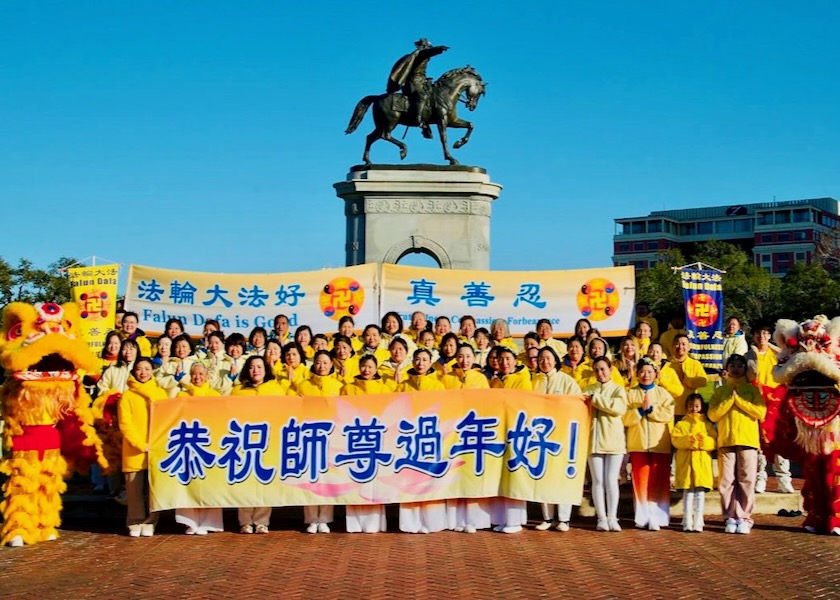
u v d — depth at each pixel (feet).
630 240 415.23
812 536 38.50
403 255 78.54
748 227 408.46
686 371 44.86
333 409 38.29
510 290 59.26
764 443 41.47
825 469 38.88
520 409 38.81
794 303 176.04
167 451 37.83
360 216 77.82
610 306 58.70
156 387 38.60
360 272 59.00
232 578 31.63
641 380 39.93
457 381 40.27
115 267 54.44
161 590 30.32
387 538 37.70
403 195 77.30
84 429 38.47
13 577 32.09
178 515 38.24
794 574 32.42
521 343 64.85
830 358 38.83
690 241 419.33
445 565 33.19
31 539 36.96
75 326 39.06
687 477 39.06
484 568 32.78
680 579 31.58
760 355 45.70
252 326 58.29
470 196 77.56
